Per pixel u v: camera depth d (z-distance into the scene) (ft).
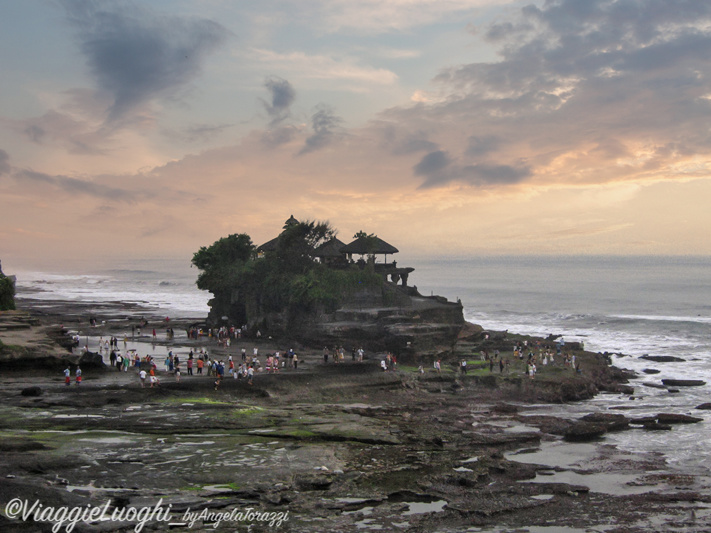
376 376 204.85
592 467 128.98
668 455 138.00
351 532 91.20
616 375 236.63
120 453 116.98
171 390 174.70
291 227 317.22
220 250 338.75
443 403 187.21
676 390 215.72
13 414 144.05
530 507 105.09
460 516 100.07
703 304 578.25
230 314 330.13
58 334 245.04
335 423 150.71
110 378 192.24
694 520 100.63
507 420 168.86
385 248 338.95
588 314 506.48
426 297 328.90
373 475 116.26
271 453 122.21
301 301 290.56
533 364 229.66
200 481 103.96
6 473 101.04
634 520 100.63
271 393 184.34
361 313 271.28
